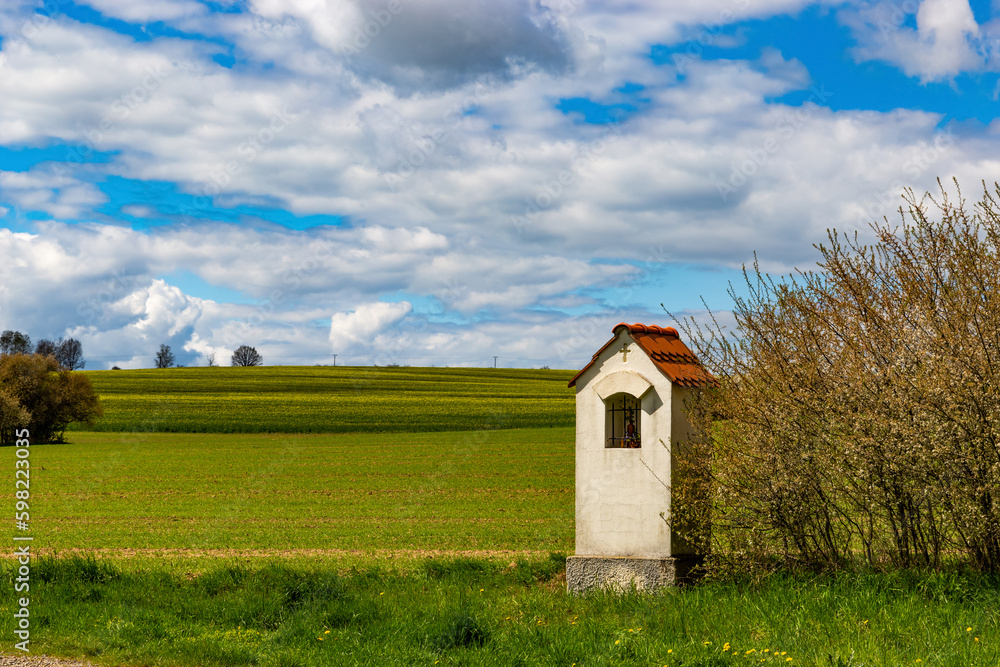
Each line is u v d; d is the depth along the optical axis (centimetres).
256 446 6550
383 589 1431
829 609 969
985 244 1070
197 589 1430
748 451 1148
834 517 1145
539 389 11194
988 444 983
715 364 1212
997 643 799
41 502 3516
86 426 8231
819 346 1139
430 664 910
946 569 1056
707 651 858
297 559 1956
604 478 1327
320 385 11131
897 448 1032
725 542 1216
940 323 1065
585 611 1160
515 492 3672
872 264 1140
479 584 1452
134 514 3083
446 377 12544
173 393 10300
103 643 1041
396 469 4825
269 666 931
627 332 1333
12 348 14575
